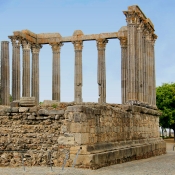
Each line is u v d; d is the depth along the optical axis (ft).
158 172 98.43
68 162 96.89
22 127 101.96
